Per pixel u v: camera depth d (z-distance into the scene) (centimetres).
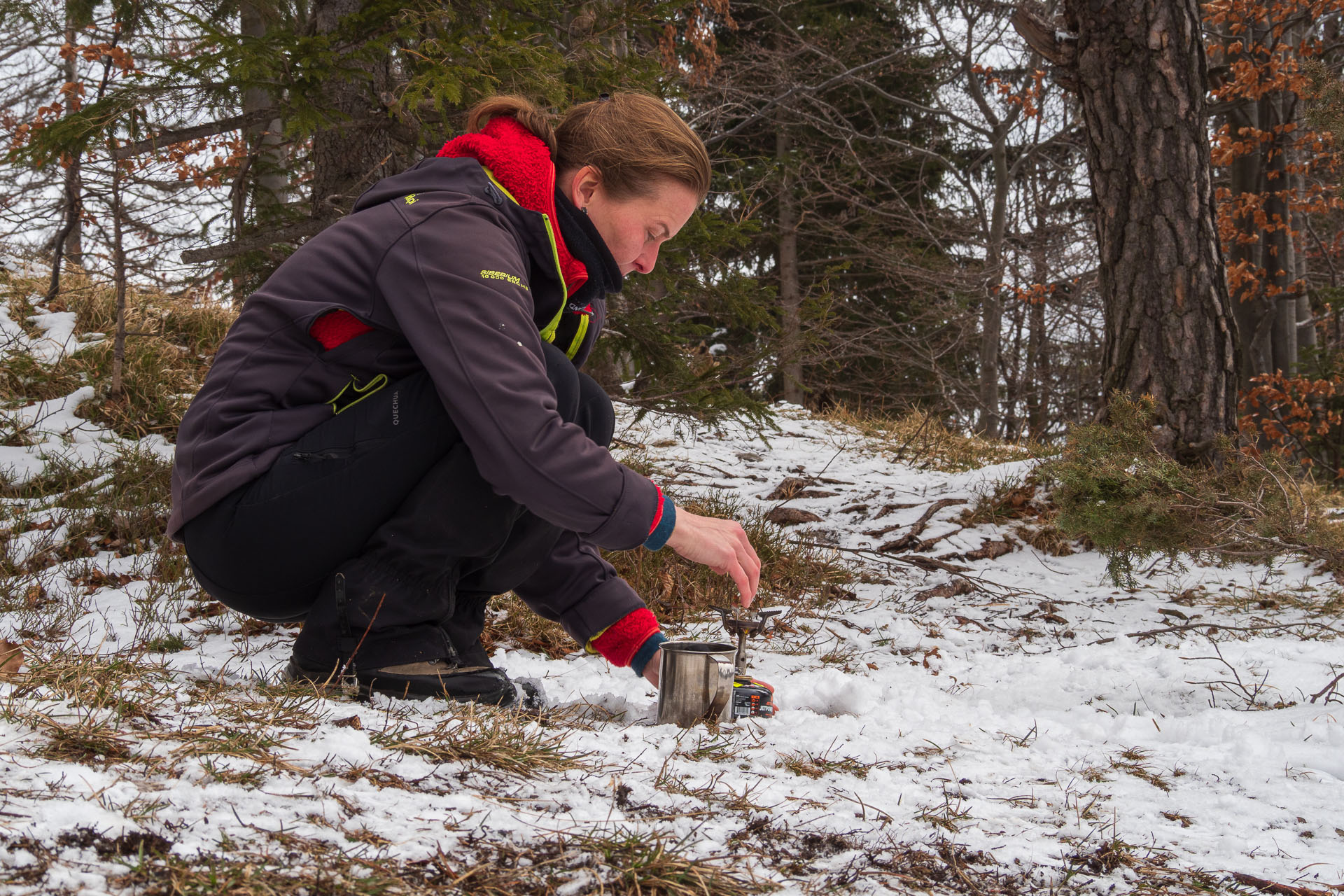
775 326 522
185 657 253
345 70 380
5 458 460
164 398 532
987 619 399
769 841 125
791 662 306
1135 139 559
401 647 184
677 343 514
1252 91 1152
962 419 1548
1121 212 564
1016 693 267
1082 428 341
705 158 191
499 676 198
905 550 511
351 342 178
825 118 1532
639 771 150
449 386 164
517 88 390
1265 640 341
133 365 553
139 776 113
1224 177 1541
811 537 502
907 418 994
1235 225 1245
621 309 490
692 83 1057
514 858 106
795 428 910
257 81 368
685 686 196
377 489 177
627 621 214
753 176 1407
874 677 283
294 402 181
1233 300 1267
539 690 216
